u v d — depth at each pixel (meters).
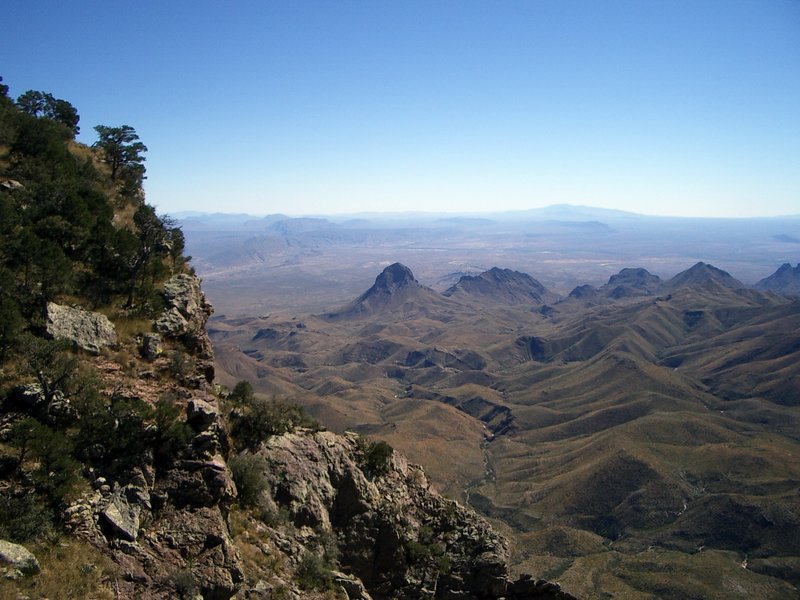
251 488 30.08
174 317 35.41
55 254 31.47
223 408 34.38
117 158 57.81
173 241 45.19
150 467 24.72
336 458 37.59
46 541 19.62
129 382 28.39
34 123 46.53
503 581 37.91
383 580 36.09
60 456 21.66
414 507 40.72
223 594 22.94
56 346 24.77
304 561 28.97
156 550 22.52
